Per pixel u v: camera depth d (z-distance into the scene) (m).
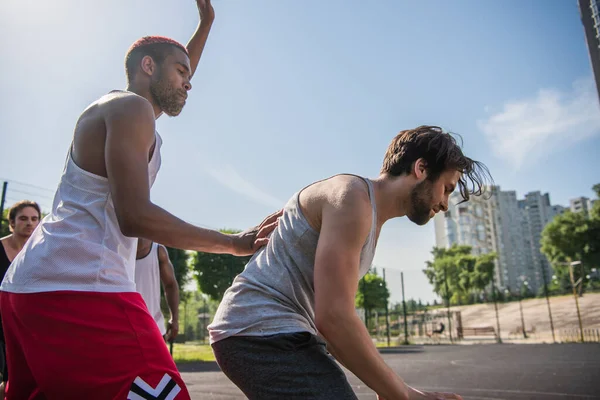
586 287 69.00
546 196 154.25
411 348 27.64
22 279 1.39
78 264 1.38
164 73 1.74
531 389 7.53
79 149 1.50
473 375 10.61
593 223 62.03
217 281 25.83
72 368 1.31
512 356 18.41
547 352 20.78
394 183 1.52
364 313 34.00
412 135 1.55
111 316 1.36
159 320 3.41
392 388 1.27
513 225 135.75
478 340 38.78
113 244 1.45
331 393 1.34
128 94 1.51
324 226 1.35
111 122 1.43
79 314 1.34
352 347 1.23
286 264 1.46
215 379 9.21
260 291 1.45
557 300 63.12
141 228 1.38
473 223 128.38
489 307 68.81
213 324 1.53
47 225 1.48
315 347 1.42
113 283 1.40
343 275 1.26
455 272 87.50
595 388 7.43
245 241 1.63
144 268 3.32
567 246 63.16
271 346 1.39
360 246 1.33
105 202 1.46
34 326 1.35
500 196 136.75
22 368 1.44
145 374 1.33
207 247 1.52
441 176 1.51
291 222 1.49
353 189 1.39
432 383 8.86
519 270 131.38
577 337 35.53
